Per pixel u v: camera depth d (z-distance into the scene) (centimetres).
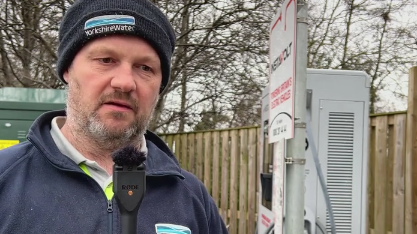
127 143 122
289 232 177
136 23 118
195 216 133
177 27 540
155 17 126
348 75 245
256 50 544
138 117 122
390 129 288
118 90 116
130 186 90
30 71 555
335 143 243
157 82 128
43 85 529
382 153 289
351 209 243
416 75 267
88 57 119
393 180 279
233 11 527
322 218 240
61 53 125
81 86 119
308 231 235
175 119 639
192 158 517
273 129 209
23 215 104
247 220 423
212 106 641
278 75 204
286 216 179
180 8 511
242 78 589
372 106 713
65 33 125
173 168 133
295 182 177
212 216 147
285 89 188
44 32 523
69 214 108
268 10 525
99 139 120
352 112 244
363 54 709
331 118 243
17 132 279
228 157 456
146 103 123
